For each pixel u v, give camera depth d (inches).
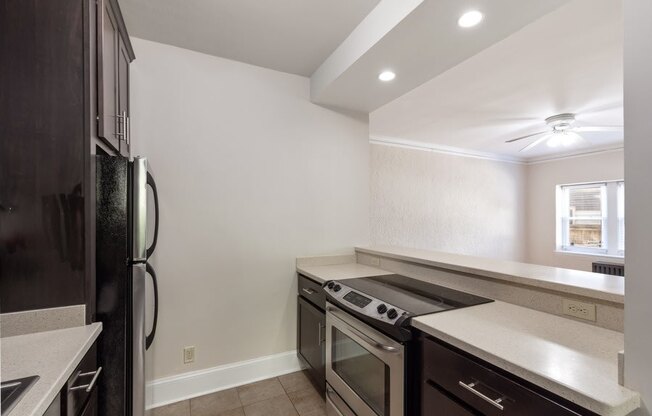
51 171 44.9
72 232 45.6
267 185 94.3
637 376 28.9
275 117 95.8
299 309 95.3
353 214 108.0
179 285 83.0
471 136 171.5
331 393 72.3
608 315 45.0
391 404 51.6
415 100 118.6
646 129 28.6
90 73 47.0
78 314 45.5
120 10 64.2
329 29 75.8
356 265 102.2
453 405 41.9
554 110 129.3
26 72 44.4
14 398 28.6
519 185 229.3
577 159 203.3
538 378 32.2
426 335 47.3
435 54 71.6
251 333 91.8
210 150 87.0
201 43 81.8
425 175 188.1
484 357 37.9
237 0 65.6
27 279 43.9
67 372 34.2
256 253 92.7
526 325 46.6
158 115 81.0
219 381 86.8
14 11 44.4
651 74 28.2
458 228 201.2
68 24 46.1
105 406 49.5
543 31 73.9
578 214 207.2
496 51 83.2
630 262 29.7
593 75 97.3
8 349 38.7
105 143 54.6
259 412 76.9
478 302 58.4
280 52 86.2
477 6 54.8
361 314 58.3
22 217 43.9
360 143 109.7
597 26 71.8
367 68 78.5
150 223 61.6
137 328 52.4
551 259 216.7
